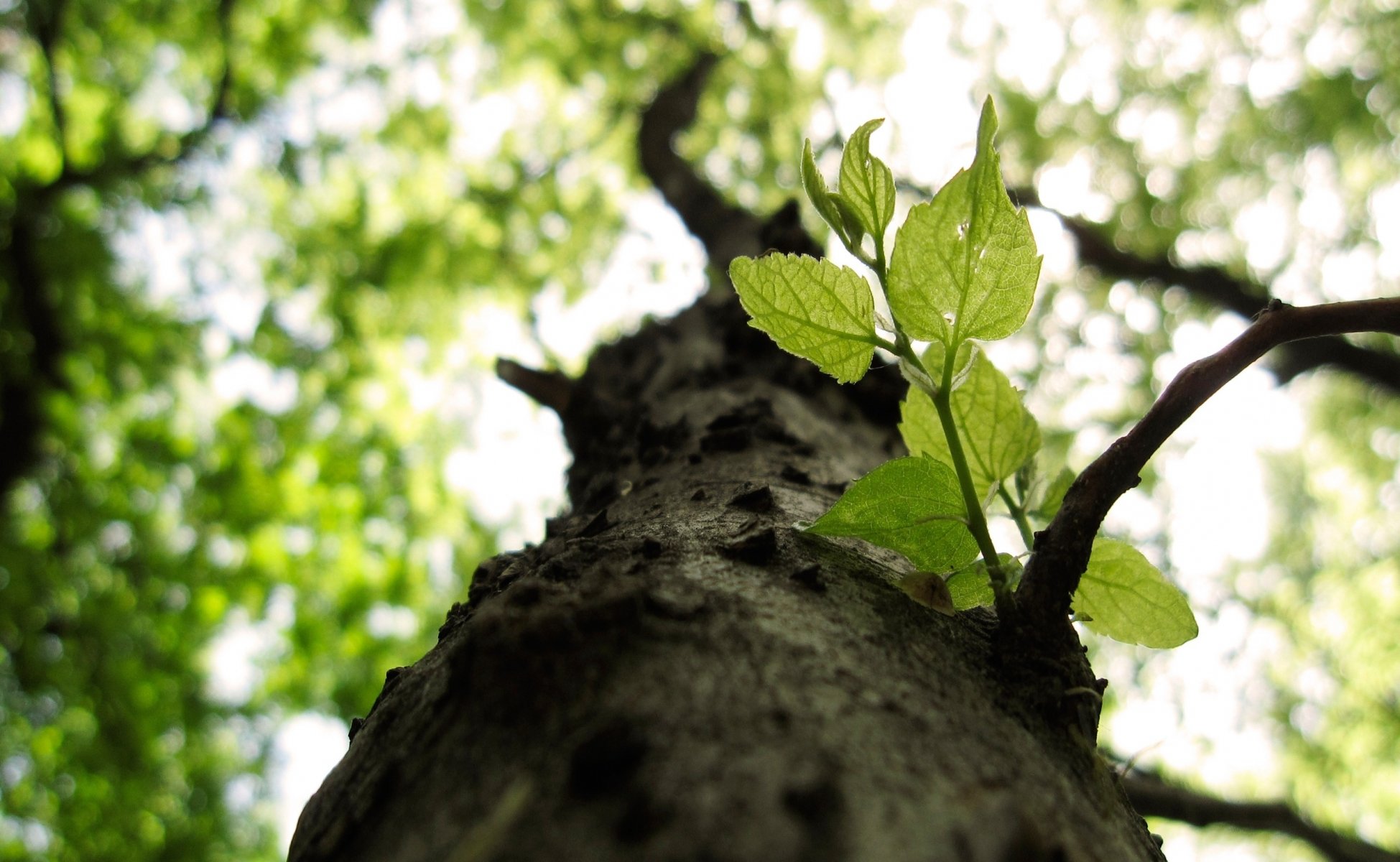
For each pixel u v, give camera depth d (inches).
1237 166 324.5
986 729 31.8
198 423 295.3
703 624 33.0
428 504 279.7
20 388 276.4
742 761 25.5
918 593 39.1
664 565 39.7
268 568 255.9
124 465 259.0
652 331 129.0
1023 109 324.5
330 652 254.7
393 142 312.3
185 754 268.7
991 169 36.8
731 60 301.4
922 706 31.0
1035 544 38.1
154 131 335.6
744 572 39.2
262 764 284.4
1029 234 36.9
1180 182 323.3
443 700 32.1
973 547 39.8
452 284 295.7
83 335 279.6
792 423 81.3
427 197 319.0
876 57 319.0
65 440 271.6
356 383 285.9
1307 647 340.5
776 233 121.0
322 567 264.1
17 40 310.3
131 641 252.4
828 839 23.3
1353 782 332.8
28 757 248.4
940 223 37.6
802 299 39.9
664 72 288.7
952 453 39.3
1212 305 299.3
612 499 67.9
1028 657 37.0
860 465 75.4
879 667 32.7
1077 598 44.3
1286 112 315.9
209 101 320.8
